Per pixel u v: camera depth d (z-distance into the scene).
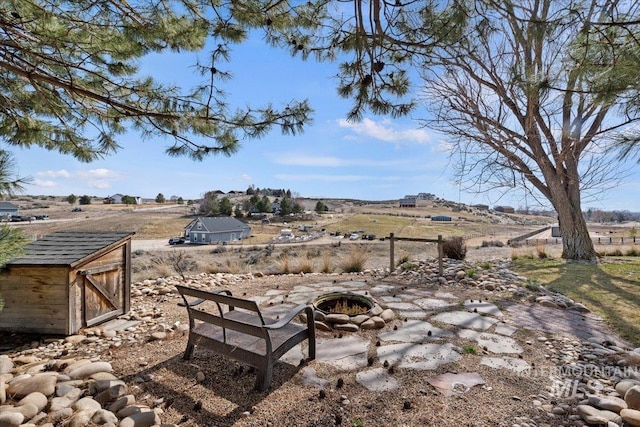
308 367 2.77
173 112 3.68
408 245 24.45
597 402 2.14
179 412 2.14
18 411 1.97
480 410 2.13
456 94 8.39
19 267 3.37
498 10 2.39
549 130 7.84
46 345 3.21
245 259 18.42
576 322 3.91
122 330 3.63
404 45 2.78
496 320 3.99
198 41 3.47
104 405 2.20
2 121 4.30
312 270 7.66
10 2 2.82
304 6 3.07
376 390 2.40
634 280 5.93
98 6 3.10
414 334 3.54
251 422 2.03
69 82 3.41
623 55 2.75
